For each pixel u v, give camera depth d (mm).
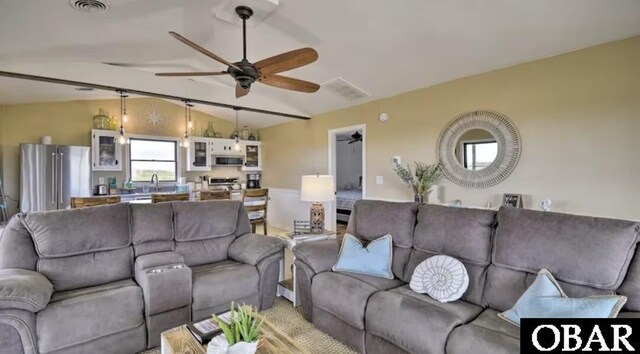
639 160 2557
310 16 2766
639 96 2547
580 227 1803
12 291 1740
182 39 2109
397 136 4375
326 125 5609
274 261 2896
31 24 2369
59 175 4680
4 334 1704
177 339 1584
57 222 2383
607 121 2701
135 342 2129
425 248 2422
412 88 4129
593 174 2779
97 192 5301
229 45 3344
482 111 3486
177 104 6344
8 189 4719
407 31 2896
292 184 6461
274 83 2916
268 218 7109
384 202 2848
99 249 2484
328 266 2594
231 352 1336
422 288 2121
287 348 1518
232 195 6406
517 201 3170
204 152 6438
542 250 1869
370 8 2609
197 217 3010
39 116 4992
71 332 1882
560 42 2779
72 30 2582
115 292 2121
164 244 2791
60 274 2270
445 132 3807
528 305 1648
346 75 3994
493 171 3398
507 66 3299
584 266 1711
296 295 2871
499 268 2033
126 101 5758
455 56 3221
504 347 1463
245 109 5277
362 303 2102
